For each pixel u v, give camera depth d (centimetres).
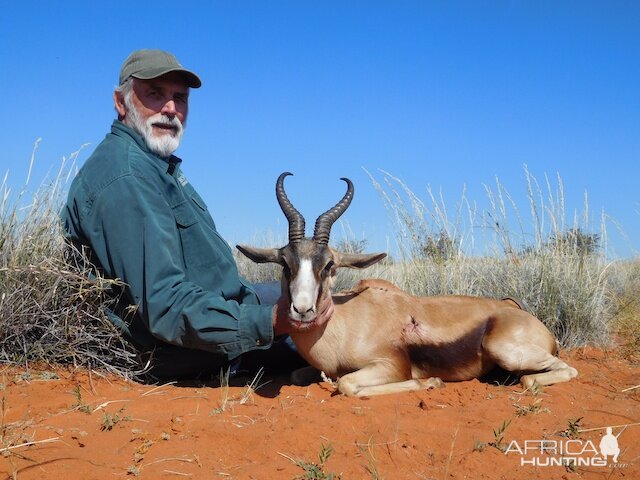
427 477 135
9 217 209
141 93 207
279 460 139
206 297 184
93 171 194
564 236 315
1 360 196
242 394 188
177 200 202
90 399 177
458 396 192
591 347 269
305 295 183
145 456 139
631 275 417
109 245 188
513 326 213
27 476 127
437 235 334
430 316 217
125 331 200
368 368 202
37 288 199
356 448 146
